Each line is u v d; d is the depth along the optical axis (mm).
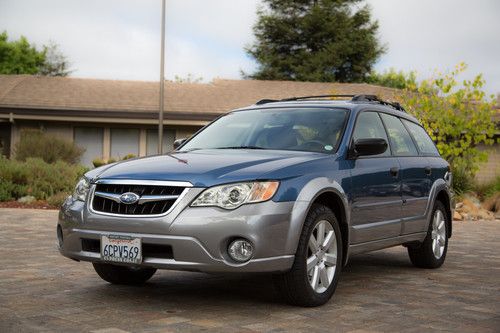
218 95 25328
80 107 23062
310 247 4898
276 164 4871
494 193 16594
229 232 4461
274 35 44000
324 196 5172
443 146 15984
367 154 5426
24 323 4340
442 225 7250
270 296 5359
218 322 4438
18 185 15133
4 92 23938
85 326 4281
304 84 27281
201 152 5484
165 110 23109
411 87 16812
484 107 15820
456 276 6637
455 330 4344
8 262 6969
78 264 6883
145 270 5805
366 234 5605
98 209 4844
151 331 4176
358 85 27078
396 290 5793
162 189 4645
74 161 22266
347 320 4566
